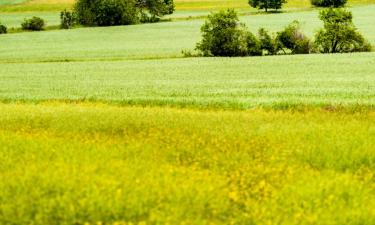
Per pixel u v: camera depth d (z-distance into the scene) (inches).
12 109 1219.2
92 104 1393.9
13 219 510.6
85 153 722.8
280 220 509.7
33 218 523.8
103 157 708.0
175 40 4170.8
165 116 1060.5
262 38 3036.4
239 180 652.1
